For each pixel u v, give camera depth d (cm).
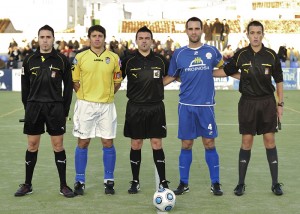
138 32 644
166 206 565
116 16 4334
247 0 4547
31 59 621
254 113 636
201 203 603
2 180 719
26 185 645
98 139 1086
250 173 759
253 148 962
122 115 1540
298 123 1369
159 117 649
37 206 591
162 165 654
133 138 652
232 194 645
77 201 612
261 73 625
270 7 4909
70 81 632
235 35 3978
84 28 4225
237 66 641
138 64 641
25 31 4881
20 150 965
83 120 646
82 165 654
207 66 645
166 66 660
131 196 636
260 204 597
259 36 625
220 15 5194
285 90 2627
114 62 647
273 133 647
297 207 584
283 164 827
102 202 608
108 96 650
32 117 624
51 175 748
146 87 640
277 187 643
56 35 4194
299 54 3491
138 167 657
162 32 4375
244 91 639
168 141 1068
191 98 649
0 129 1261
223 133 1181
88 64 638
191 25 641
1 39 4366
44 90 622
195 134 653
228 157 888
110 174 655
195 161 850
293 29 4369
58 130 630
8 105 1895
